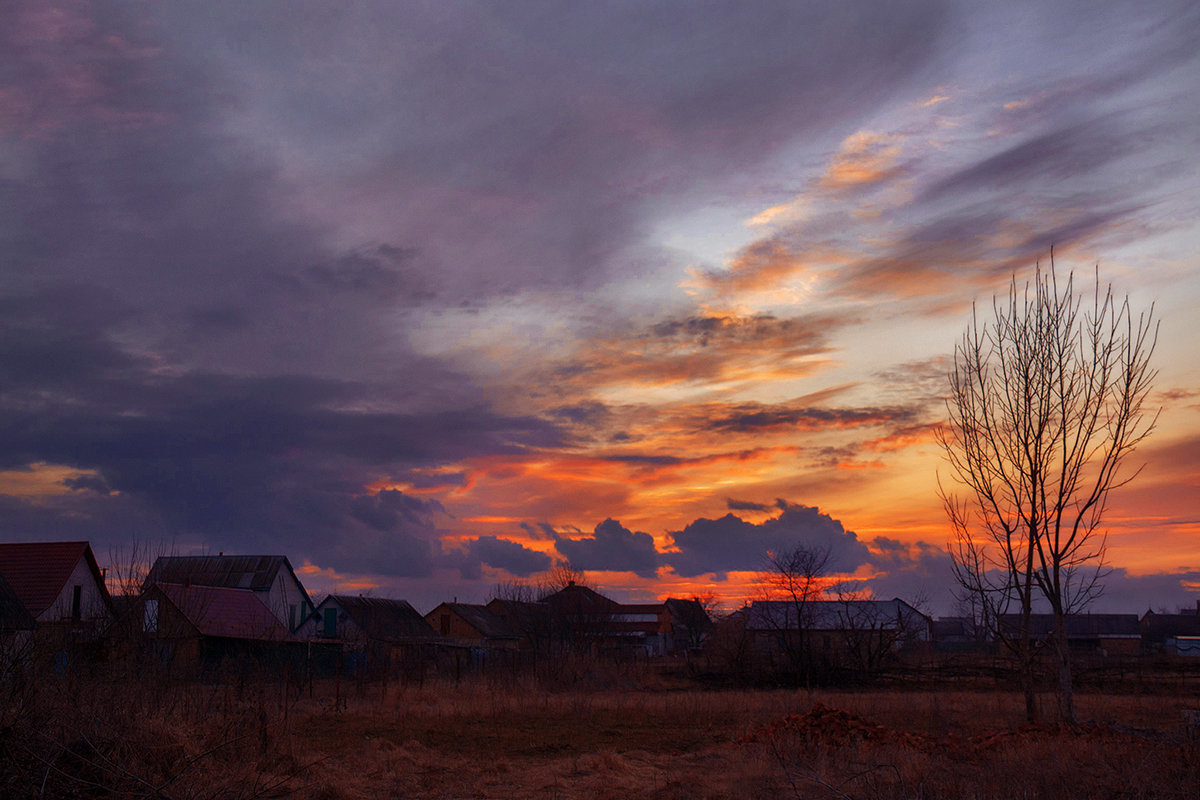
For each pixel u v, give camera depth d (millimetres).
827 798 11516
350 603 55781
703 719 22438
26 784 8672
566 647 50875
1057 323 17734
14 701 9836
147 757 10312
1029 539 17578
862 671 37969
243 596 41688
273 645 35656
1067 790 10406
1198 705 25781
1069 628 85500
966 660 46625
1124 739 14242
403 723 20406
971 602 22000
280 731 14781
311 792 11523
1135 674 40094
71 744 9953
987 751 14234
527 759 15695
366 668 35375
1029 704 17516
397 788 12438
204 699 16375
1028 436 17672
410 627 57438
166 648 18703
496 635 69438
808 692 31641
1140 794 9930
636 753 16156
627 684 37969
